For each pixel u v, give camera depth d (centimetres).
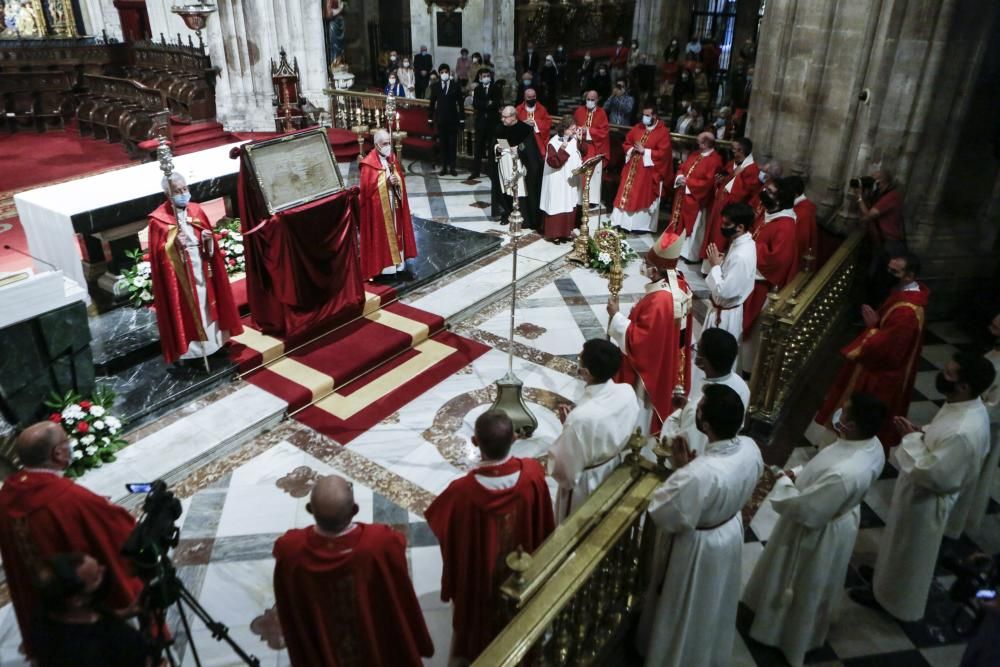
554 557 312
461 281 855
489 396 653
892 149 771
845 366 558
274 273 666
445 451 580
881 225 737
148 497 320
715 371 430
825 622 399
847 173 823
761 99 901
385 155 774
